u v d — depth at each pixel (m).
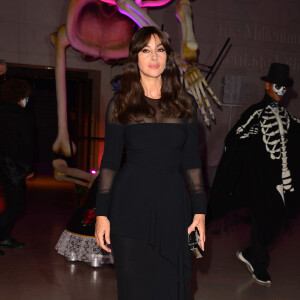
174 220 2.13
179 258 2.15
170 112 2.14
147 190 2.12
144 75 2.18
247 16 10.22
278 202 3.94
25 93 4.72
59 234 5.53
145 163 2.13
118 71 9.26
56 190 9.12
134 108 2.12
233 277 4.11
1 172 4.61
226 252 4.96
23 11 8.66
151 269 2.13
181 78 9.20
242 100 10.00
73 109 10.42
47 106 15.01
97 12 8.82
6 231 4.82
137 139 2.12
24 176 4.63
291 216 4.13
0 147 4.58
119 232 2.12
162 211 2.12
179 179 2.18
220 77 10.09
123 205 2.13
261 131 3.96
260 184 3.94
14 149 4.57
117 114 2.14
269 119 3.98
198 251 2.25
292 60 10.62
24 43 8.68
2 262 4.32
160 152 2.13
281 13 10.48
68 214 6.76
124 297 2.14
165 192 2.13
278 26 10.48
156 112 2.14
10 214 4.72
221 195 4.12
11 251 4.70
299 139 4.09
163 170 2.14
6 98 4.65
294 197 4.10
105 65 9.15
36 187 9.45
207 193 9.15
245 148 4.00
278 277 4.17
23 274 3.99
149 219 2.12
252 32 10.27
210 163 10.02
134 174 2.14
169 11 9.47
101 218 2.16
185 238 2.19
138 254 2.12
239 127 3.95
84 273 4.05
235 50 10.16
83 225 4.27
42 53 8.77
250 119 3.95
